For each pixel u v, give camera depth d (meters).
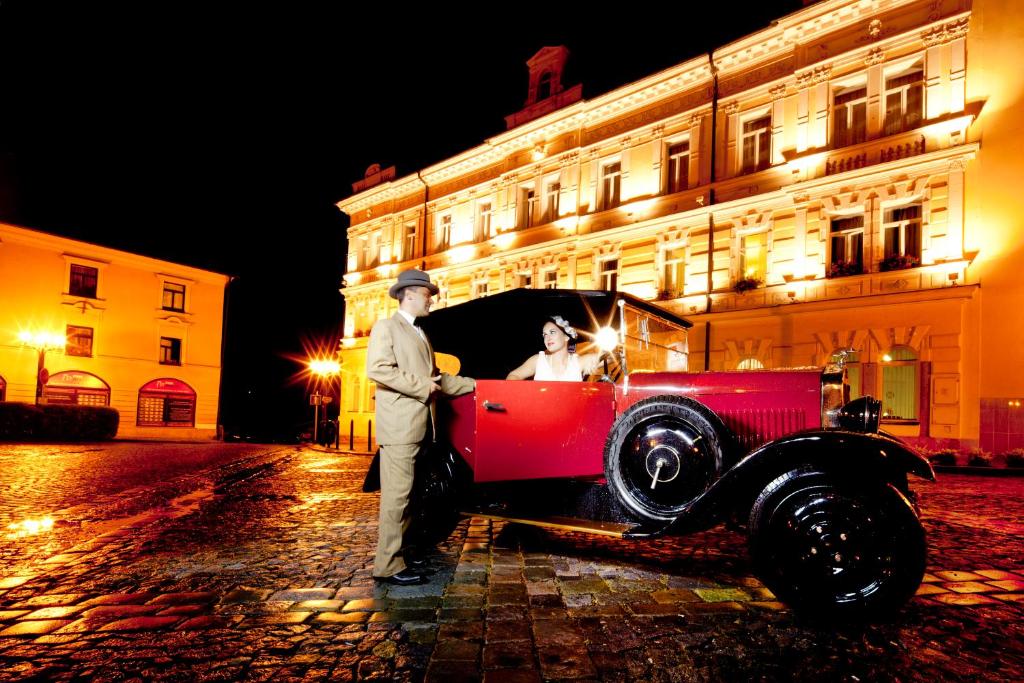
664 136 18.75
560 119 21.42
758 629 3.16
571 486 4.52
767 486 3.41
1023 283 12.32
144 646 2.90
